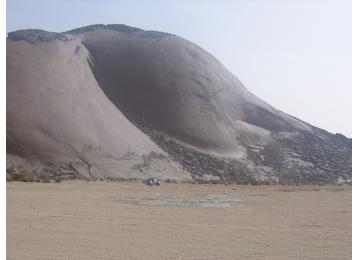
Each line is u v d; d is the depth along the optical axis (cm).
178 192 4106
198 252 1216
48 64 10538
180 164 9975
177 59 13138
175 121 11456
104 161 8831
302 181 10106
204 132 11369
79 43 12862
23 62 10262
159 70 12619
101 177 8312
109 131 9762
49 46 11169
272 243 1363
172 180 8206
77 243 1323
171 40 13812
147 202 2841
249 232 1578
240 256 1176
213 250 1245
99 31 14438
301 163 11212
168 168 9512
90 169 8475
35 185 4875
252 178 9962
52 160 8488
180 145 10812
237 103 12912
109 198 3136
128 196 3384
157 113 11638
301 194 3950
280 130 12600
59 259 1111
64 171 8262
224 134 11575
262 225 1770
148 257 1148
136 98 11981
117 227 1658
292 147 11894
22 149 8538
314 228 1700
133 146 9725
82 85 10744
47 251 1202
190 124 11456
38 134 8888
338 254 1212
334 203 2892
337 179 10575
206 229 1638
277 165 10988
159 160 9644
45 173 8106
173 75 12594
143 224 1752
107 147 9262
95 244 1312
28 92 9619
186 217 2008
